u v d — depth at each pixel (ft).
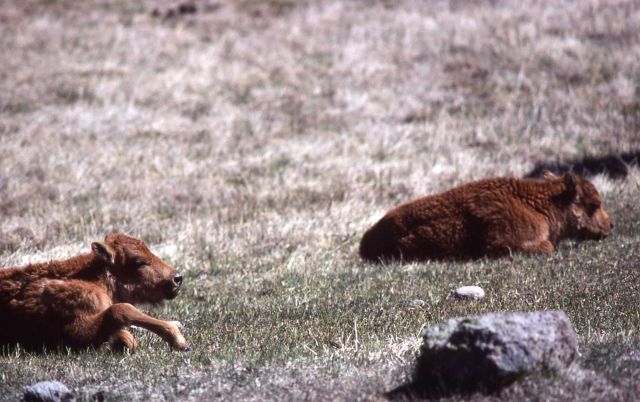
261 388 58.23
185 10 240.12
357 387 57.06
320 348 67.26
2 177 138.51
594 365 57.26
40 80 194.08
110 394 58.80
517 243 96.68
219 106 181.88
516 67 187.01
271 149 157.89
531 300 77.51
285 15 233.76
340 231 114.32
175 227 118.21
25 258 103.76
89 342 69.10
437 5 228.84
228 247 109.19
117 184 138.72
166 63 204.95
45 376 63.57
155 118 175.11
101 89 188.34
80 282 70.59
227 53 210.38
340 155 152.76
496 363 52.75
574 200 100.12
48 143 160.04
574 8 211.82
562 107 167.02
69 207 127.34
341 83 190.60
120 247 73.36
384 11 229.45
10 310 69.77
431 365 54.90
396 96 182.09
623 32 195.72
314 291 88.12
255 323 76.84
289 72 197.88
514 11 215.31
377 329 71.87
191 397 57.62
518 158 145.89
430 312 75.66
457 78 186.80
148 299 74.59
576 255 94.17
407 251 98.37
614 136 150.61
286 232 113.09
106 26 229.66
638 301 74.64
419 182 134.41
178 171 146.51
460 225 97.81
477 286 82.64
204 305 85.97
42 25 228.22
